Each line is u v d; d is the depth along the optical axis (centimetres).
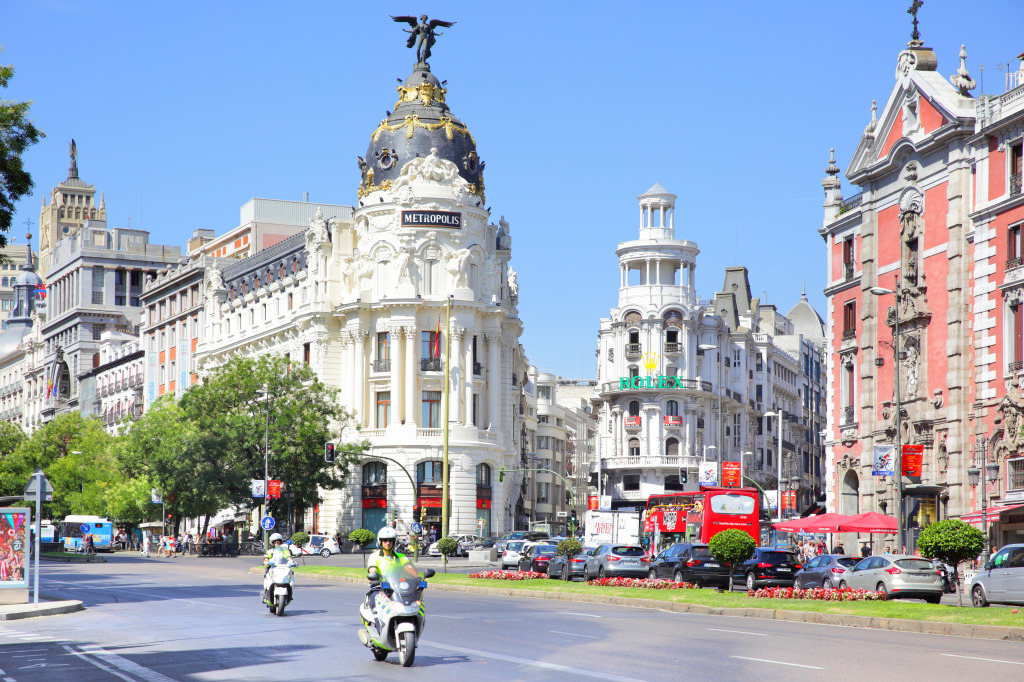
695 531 6750
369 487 9956
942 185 5678
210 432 8906
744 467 13600
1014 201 5119
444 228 10025
